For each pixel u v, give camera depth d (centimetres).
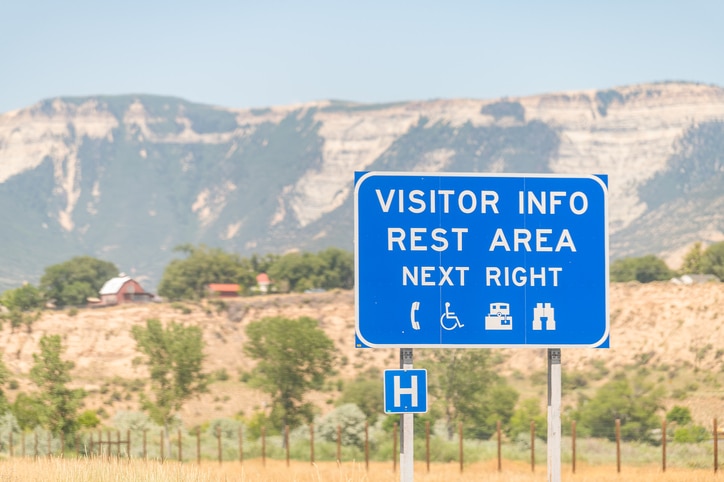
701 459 6272
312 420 9306
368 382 10575
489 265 2295
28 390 11519
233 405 12962
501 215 2305
